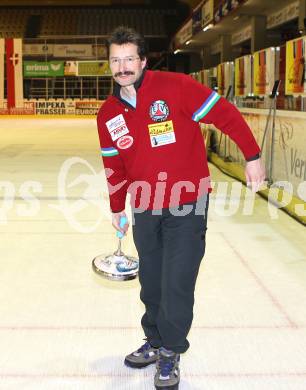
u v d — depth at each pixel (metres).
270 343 2.89
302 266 4.19
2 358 2.70
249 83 9.24
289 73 7.11
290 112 6.12
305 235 5.11
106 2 34.25
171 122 2.17
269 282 3.82
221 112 2.13
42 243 4.73
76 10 34.09
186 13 32.59
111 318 3.18
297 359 2.72
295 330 3.05
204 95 2.13
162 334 2.32
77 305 3.37
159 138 2.19
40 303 3.39
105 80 29.16
